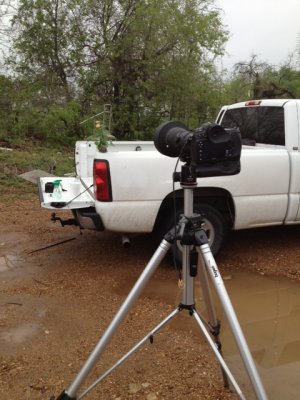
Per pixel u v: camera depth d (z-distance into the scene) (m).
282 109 5.21
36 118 15.45
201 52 15.16
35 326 3.72
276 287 4.58
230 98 16.67
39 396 2.85
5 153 11.60
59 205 4.50
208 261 2.30
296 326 3.83
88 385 2.92
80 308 4.05
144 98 15.44
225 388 2.90
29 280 4.65
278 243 5.83
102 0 14.81
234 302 4.23
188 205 2.41
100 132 5.37
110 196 4.47
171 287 4.50
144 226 4.61
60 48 15.64
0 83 15.55
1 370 3.11
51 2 15.19
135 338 3.53
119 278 4.70
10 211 7.45
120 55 14.87
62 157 12.50
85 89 15.79
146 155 4.52
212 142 2.31
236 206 4.88
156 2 14.22
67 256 5.35
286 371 3.16
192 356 3.28
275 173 4.98
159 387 2.91
